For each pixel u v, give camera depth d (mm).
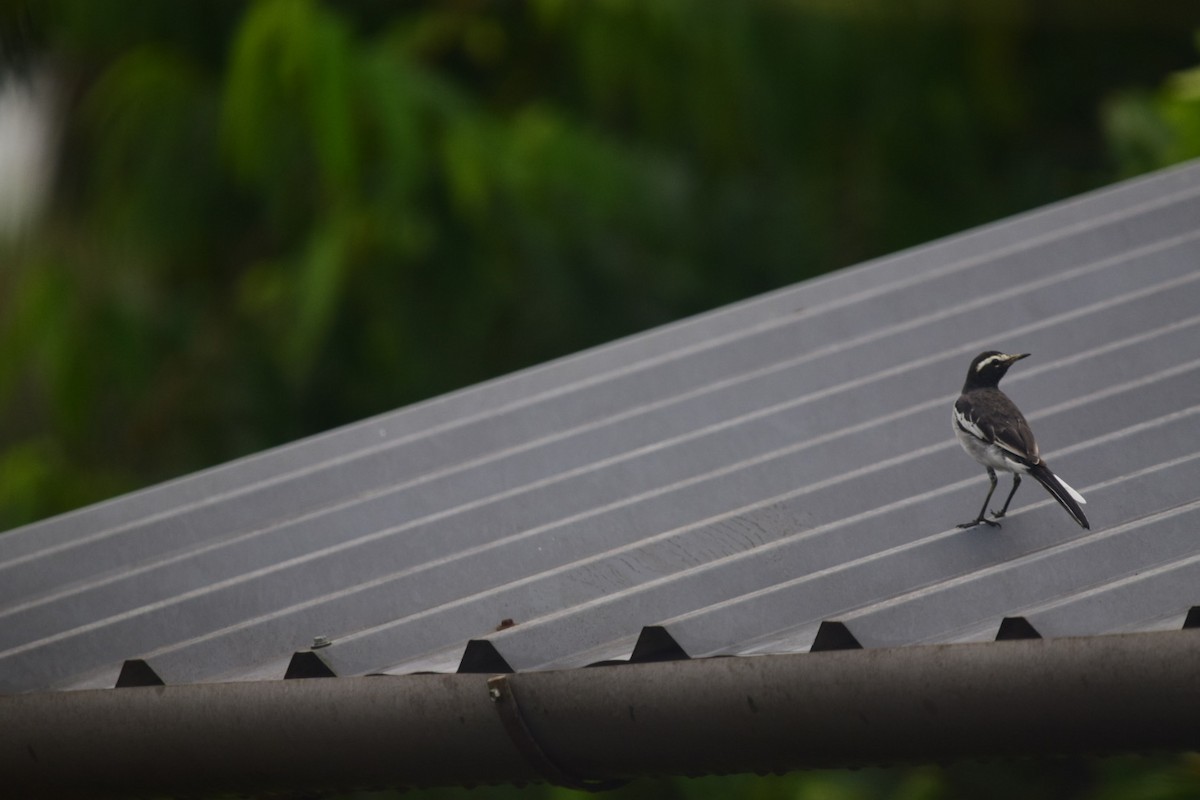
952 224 61656
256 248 59156
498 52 59312
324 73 49375
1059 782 51250
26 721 19781
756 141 59375
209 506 25516
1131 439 22500
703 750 16766
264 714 18500
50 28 56375
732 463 24469
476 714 17359
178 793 19656
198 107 56781
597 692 16938
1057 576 18516
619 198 54312
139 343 55938
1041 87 63594
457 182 51062
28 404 64125
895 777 48000
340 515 24453
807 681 15914
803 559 20562
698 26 56875
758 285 60344
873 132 61281
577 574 21250
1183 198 31172
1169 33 61969
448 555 22953
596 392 27531
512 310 54812
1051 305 27906
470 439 26609
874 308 28969
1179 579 17484
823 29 59094
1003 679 14875
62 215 58125
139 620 22125
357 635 20031
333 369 54438
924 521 21359
